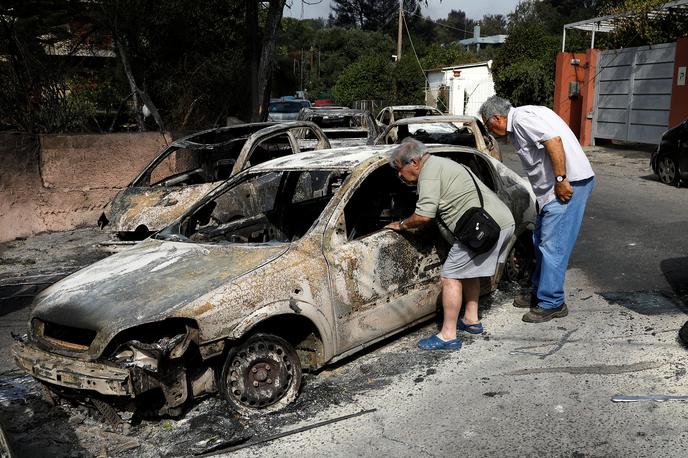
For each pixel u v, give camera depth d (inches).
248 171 206.8
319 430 146.8
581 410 146.8
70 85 493.4
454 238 178.4
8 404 170.6
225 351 154.3
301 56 2623.0
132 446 145.2
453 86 1359.5
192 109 575.5
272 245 171.8
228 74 589.0
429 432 142.4
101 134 415.5
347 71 1705.2
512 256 234.2
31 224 394.0
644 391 153.4
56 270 311.1
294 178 223.0
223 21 601.3
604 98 743.1
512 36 1109.1
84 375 141.3
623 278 244.8
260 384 157.0
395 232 183.0
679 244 285.7
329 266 167.2
